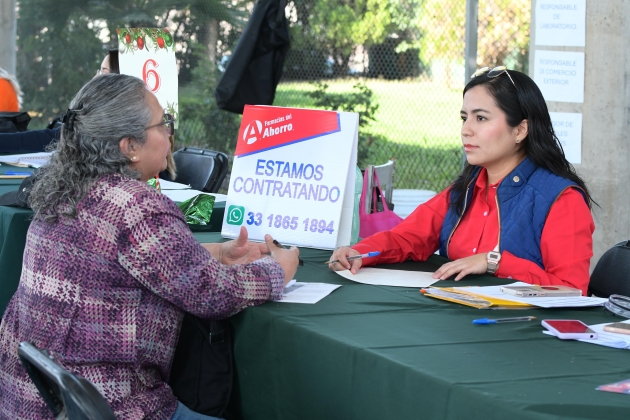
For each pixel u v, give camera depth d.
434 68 5.78
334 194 2.61
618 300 1.90
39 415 1.68
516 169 2.41
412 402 1.39
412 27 5.84
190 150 4.61
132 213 1.67
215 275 1.75
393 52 5.94
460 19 5.64
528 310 1.89
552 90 4.32
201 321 1.91
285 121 2.69
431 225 2.63
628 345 1.57
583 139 4.36
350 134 2.62
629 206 4.44
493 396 1.26
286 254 2.12
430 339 1.61
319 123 2.66
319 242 2.62
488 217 2.48
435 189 5.80
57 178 1.73
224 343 1.92
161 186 3.86
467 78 4.87
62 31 8.48
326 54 6.22
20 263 3.01
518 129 2.40
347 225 2.65
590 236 2.32
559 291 2.00
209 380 1.92
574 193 2.33
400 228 2.60
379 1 5.94
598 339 1.61
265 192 2.69
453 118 5.71
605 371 1.41
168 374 1.83
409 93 5.90
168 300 1.72
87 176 1.73
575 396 1.27
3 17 8.27
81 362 1.66
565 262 2.26
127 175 1.75
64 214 1.69
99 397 1.21
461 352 1.52
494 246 2.44
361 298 2.00
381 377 1.47
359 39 6.06
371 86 6.06
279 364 1.78
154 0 7.33
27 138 5.29
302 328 1.69
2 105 6.10
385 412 1.46
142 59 3.16
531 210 2.37
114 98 1.75
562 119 4.34
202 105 6.92
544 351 1.54
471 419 1.27
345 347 1.56
